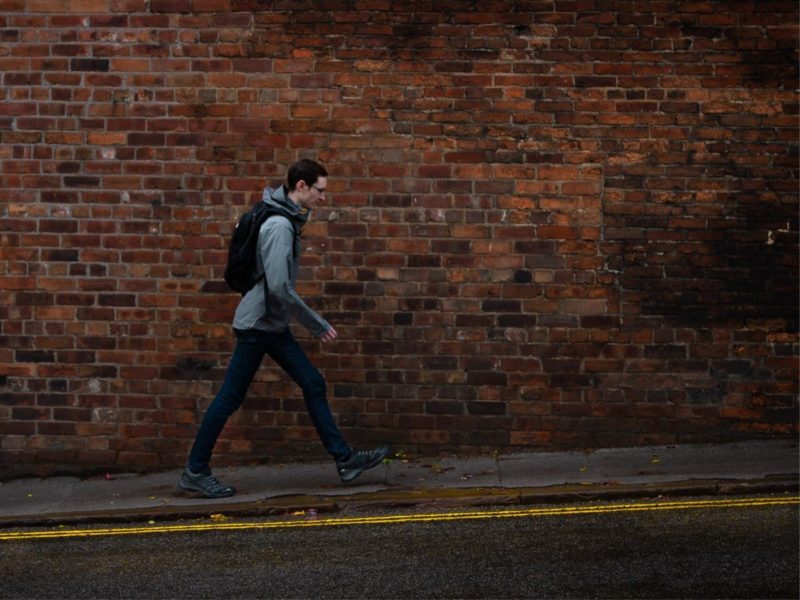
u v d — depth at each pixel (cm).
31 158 746
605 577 521
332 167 742
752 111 738
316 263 746
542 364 744
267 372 749
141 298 748
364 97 739
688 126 738
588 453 739
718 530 588
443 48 737
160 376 749
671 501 648
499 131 738
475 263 742
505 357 745
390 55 738
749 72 737
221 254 745
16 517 653
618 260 741
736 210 739
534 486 673
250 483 709
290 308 639
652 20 735
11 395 752
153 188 745
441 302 744
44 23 743
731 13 735
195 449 678
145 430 751
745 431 744
